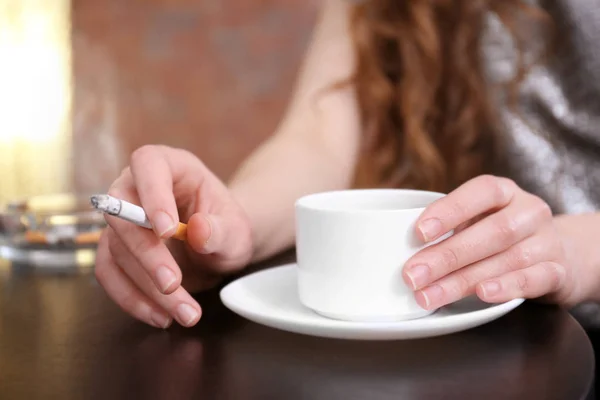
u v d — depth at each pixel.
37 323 0.60
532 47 0.94
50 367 0.52
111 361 0.52
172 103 2.47
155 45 2.46
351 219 0.53
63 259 0.78
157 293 0.56
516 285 0.54
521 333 0.54
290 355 0.52
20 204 0.87
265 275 0.62
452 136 0.96
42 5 2.58
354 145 0.93
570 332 0.53
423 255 0.52
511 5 0.94
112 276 0.58
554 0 0.92
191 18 2.42
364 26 0.95
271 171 0.82
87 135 2.59
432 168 0.93
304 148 0.88
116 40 2.51
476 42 0.95
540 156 0.93
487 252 0.54
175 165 0.60
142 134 2.51
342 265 0.53
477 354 0.51
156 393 0.48
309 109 0.93
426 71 0.93
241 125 2.41
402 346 0.52
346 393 0.47
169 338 0.55
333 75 0.96
